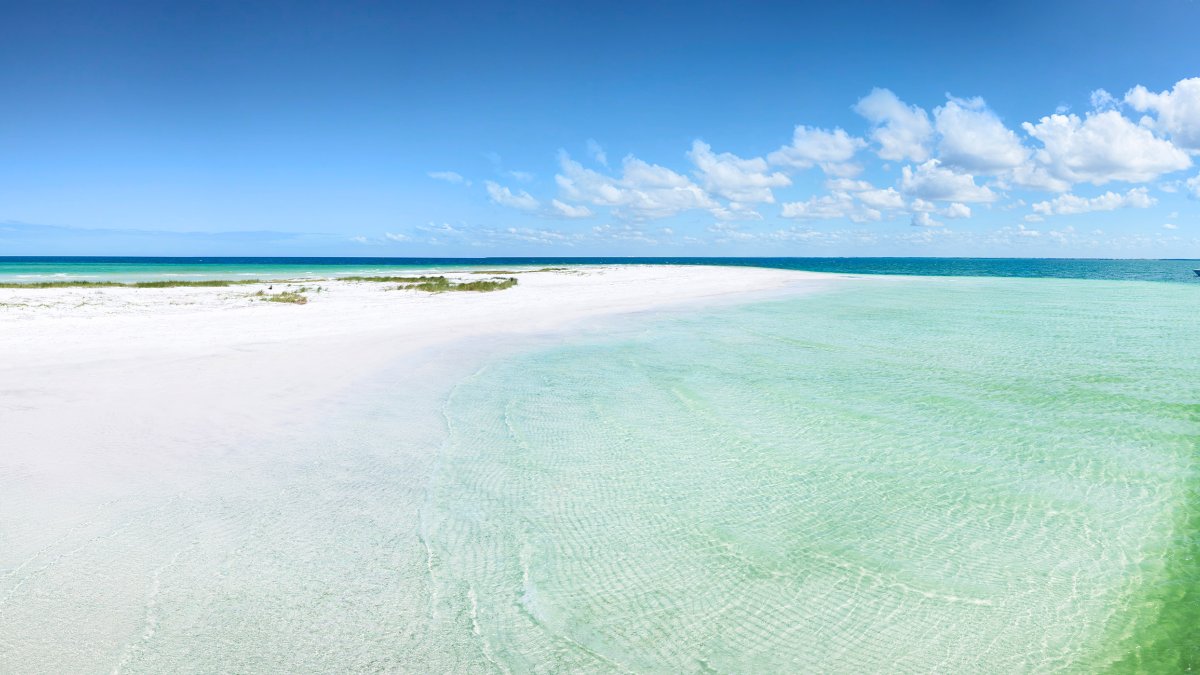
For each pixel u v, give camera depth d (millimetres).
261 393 10148
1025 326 20406
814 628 4586
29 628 4215
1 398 9289
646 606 4805
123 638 4164
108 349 13023
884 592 5051
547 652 4246
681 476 7285
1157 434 9000
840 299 31359
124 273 57531
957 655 4320
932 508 6578
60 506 5949
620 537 5836
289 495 6434
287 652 4117
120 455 7281
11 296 23344
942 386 11727
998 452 8242
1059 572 5379
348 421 8914
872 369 13203
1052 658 4309
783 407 10211
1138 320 22281
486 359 13609
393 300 25031
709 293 33812
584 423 9180
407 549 5484
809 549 5695
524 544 5656
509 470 7328
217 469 7004
